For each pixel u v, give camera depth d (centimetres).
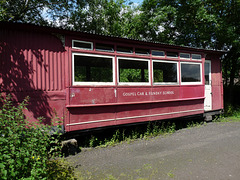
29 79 410
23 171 269
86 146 501
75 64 467
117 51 538
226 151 445
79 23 1238
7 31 395
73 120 456
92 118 485
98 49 505
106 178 319
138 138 572
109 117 514
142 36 1426
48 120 424
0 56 386
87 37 486
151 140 551
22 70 404
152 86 599
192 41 1162
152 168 358
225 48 1151
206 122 805
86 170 352
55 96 436
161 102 620
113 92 521
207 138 560
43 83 425
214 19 982
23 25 401
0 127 271
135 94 562
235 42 992
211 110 795
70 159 409
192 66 715
